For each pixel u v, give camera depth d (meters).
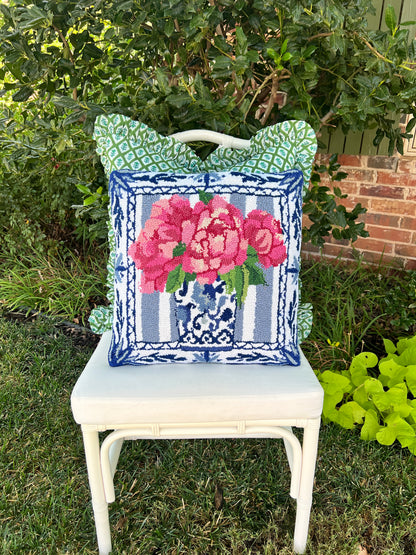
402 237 2.68
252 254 1.14
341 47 1.46
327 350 1.95
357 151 2.61
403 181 2.58
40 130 1.88
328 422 1.70
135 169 1.29
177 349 1.16
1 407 1.77
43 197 2.93
